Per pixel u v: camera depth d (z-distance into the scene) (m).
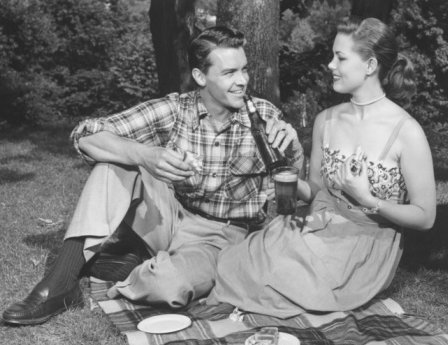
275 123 3.59
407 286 4.18
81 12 15.66
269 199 3.67
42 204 6.54
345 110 3.74
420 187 3.50
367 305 3.64
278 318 3.50
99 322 3.55
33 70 14.59
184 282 3.60
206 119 3.80
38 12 14.50
